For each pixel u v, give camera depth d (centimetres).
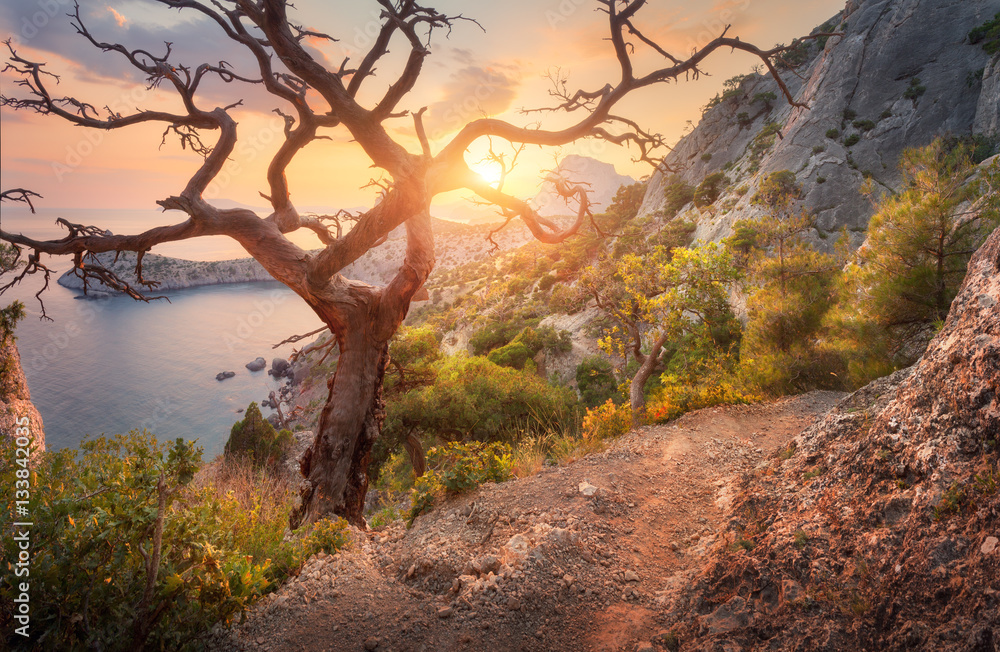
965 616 216
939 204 791
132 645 301
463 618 353
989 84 5538
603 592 377
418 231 828
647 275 1359
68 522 303
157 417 7094
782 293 1116
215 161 808
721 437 743
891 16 6725
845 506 337
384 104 695
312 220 1006
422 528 528
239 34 706
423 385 1919
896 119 5888
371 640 335
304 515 802
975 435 280
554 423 1706
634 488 565
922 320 860
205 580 327
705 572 362
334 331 879
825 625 264
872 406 446
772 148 6656
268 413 6806
